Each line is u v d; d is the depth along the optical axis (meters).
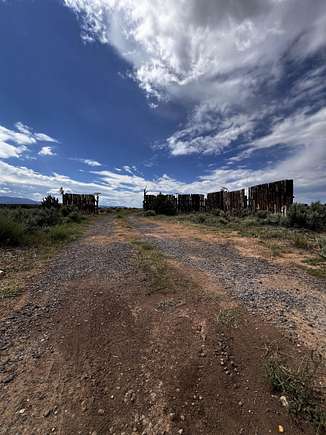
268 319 2.71
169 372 1.89
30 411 1.54
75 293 3.50
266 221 11.69
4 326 2.59
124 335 2.42
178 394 1.67
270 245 6.91
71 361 2.04
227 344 2.24
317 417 1.46
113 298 3.29
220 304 3.11
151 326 2.58
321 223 9.75
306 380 1.71
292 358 2.02
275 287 3.74
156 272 4.38
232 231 10.34
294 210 10.45
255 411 1.52
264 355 2.07
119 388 1.73
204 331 2.46
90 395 1.67
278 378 1.72
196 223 14.57
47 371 1.92
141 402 1.61
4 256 5.67
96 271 4.56
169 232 10.49
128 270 4.58
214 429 1.41
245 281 4.01
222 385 1.74
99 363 2.01
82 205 26.12
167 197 25.48
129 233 10.14
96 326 2.59
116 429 1.42
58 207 19.00
